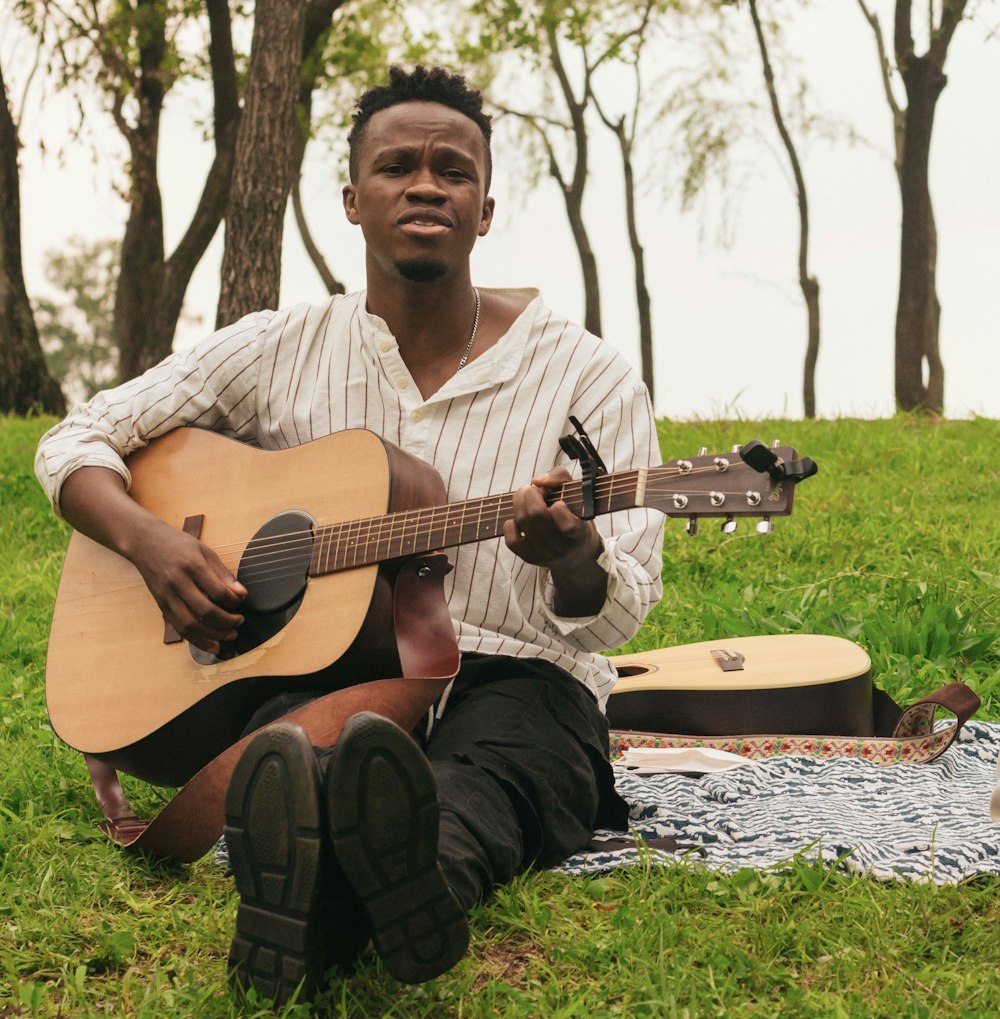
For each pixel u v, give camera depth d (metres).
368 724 1.90
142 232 18.88
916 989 2.14
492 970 2.25
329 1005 2.07
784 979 2.18
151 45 17.69
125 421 3.09
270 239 9.45
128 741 2.83
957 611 5.04
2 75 16.36
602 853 2.71
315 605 2.70
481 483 2.88
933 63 18.05
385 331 2.94
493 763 2.54
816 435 9.94
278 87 9.40
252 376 3.08
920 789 3.35
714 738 3.79
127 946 2.31
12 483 8.71
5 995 2.16
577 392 2.93
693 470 2.42
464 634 2.81
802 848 2.68
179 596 2.77
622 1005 2.11
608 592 2.61
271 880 1.97
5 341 16.95
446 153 2.85
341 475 2.80
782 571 6.23
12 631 5.26
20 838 2.87
